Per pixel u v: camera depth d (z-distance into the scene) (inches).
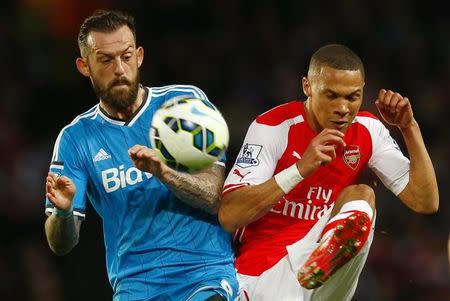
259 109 1809.8
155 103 759.7
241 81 1857.8
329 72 732.0
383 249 1659.7
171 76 1871.3
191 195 718.5
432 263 1663.4
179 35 1948.8
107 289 1568.7
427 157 788.0
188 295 723.4
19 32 1908.2
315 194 783.1
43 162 1707.7
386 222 1678.2
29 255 1547.7
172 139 677.3
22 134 1742.1
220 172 752.3
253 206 740.7
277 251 791.1
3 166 1644.9
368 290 1608.0
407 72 1924.2
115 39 724.7
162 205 735.1
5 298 1514.5
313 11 1985.7
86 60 741.3
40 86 1855.3
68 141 754.2
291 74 1859.0
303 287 759.7
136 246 734.5
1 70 1844.2
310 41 1924.2
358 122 792.3
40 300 1517.0
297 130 774.5
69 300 1547.7
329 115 737.6
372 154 798.5
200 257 733.3
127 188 737.6
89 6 1950.1
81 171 750.5
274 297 786.2
